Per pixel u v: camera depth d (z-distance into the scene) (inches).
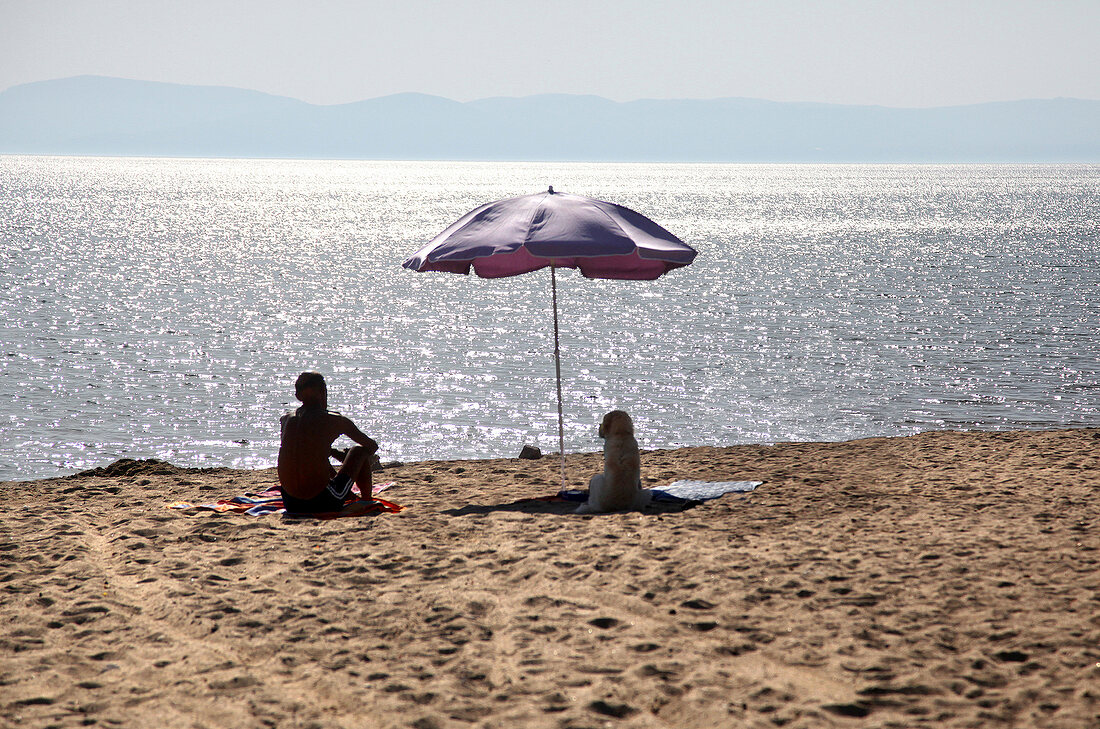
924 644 684.1
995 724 558.9
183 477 1539.1
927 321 6505.9
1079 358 5103.3
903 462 1478.8
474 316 6870.1
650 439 3563.0
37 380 4429.1
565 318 6776.6
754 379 4653.1
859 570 862.5
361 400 4192.9
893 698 597.9
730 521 1078.4
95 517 1184.8
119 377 4569.4
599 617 758.5
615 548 963.3
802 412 3978.8
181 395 4242.1
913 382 4539.9
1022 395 4242.1
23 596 839.7
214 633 745.6
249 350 5398.6
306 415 1198.9
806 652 677.9
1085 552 896.3
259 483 1460.4
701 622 741.9
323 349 5482.3
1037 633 693.9
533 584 856.3
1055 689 599.5
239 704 607.8
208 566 935.0
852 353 5334.6
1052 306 7165.4
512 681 639.1
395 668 665.6
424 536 1050.7
